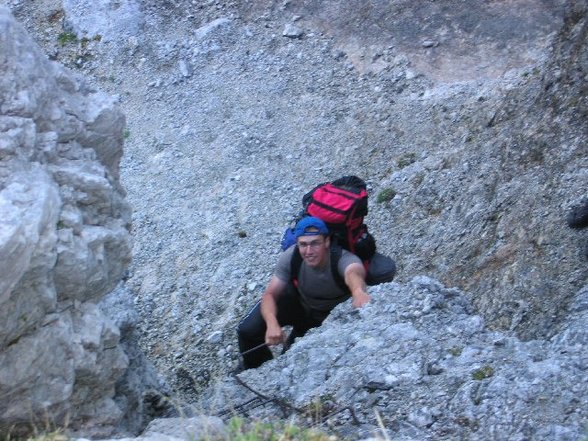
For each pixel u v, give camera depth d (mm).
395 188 10500
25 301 3641
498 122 10391
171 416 5406
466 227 8812
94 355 4074
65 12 14453
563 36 9805
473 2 13258
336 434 4324
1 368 3662
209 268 10242
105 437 4379
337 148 11680
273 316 5922
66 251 3807
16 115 3938
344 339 5098
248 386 4980
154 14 14305
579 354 4508
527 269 7230
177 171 11852
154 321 9828
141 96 13195
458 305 5281
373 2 13719
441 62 12555
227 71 13250
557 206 7695
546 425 4047
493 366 4520
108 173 4555
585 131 8484
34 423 3914
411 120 11672
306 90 12719
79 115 4457
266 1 14234
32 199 3582
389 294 5414
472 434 4129
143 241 10922
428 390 4480
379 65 12781
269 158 11773
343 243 6230
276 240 10430
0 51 3957
